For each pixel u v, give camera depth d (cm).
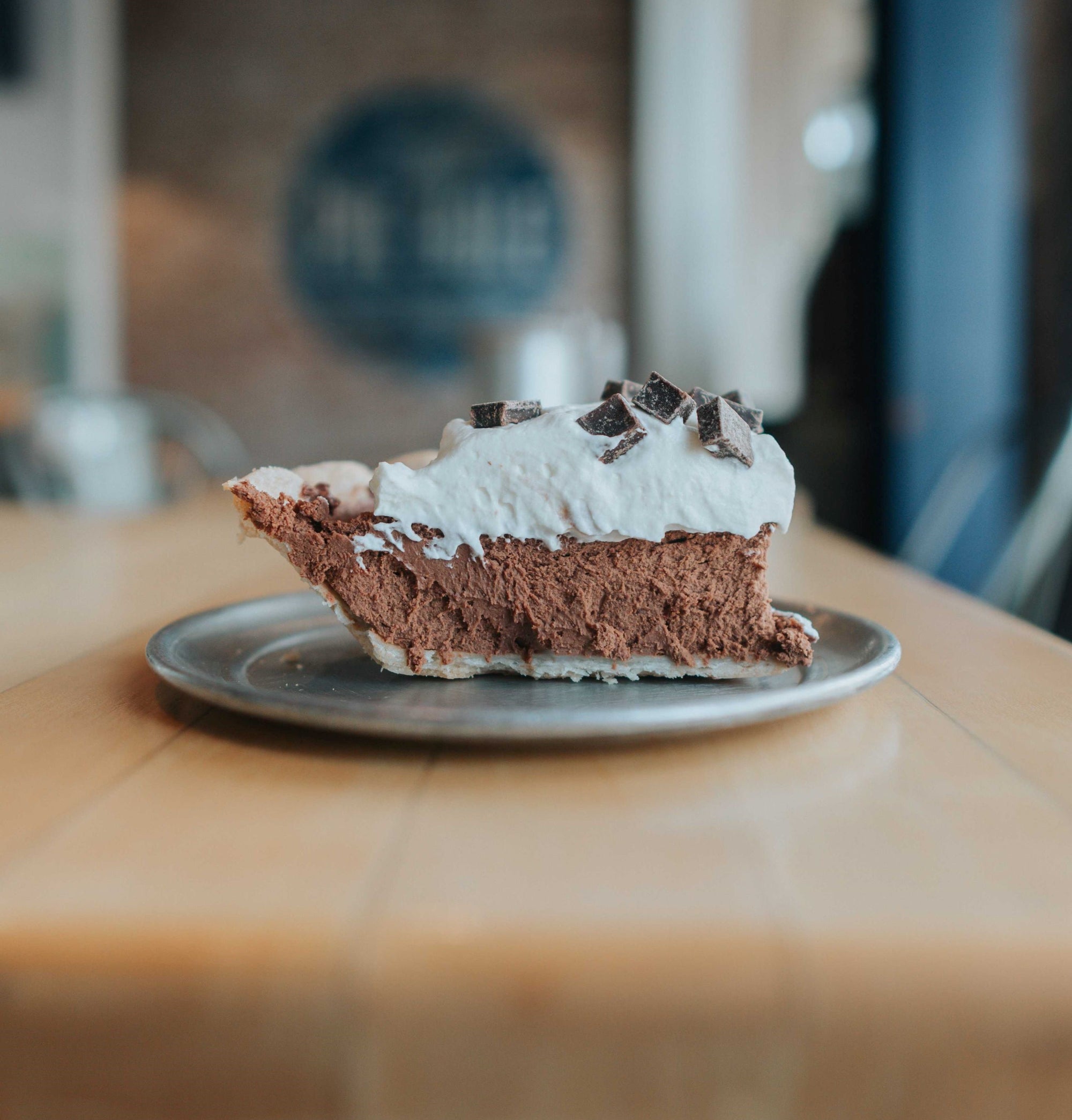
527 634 35
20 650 38
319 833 26
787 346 150
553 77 158
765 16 147
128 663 36
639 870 24
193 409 164
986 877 24
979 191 96
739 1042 22
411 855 25
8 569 53
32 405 95
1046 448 78
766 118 150
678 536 34
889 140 101
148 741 30
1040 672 36
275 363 164
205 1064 22
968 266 98
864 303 111
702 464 34
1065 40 84
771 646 35
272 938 22
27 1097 22
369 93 159
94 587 49
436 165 160
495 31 158
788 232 149
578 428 34
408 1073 22
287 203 161
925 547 85
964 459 84
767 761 29
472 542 34
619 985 22
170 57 159
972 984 21
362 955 22
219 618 38
